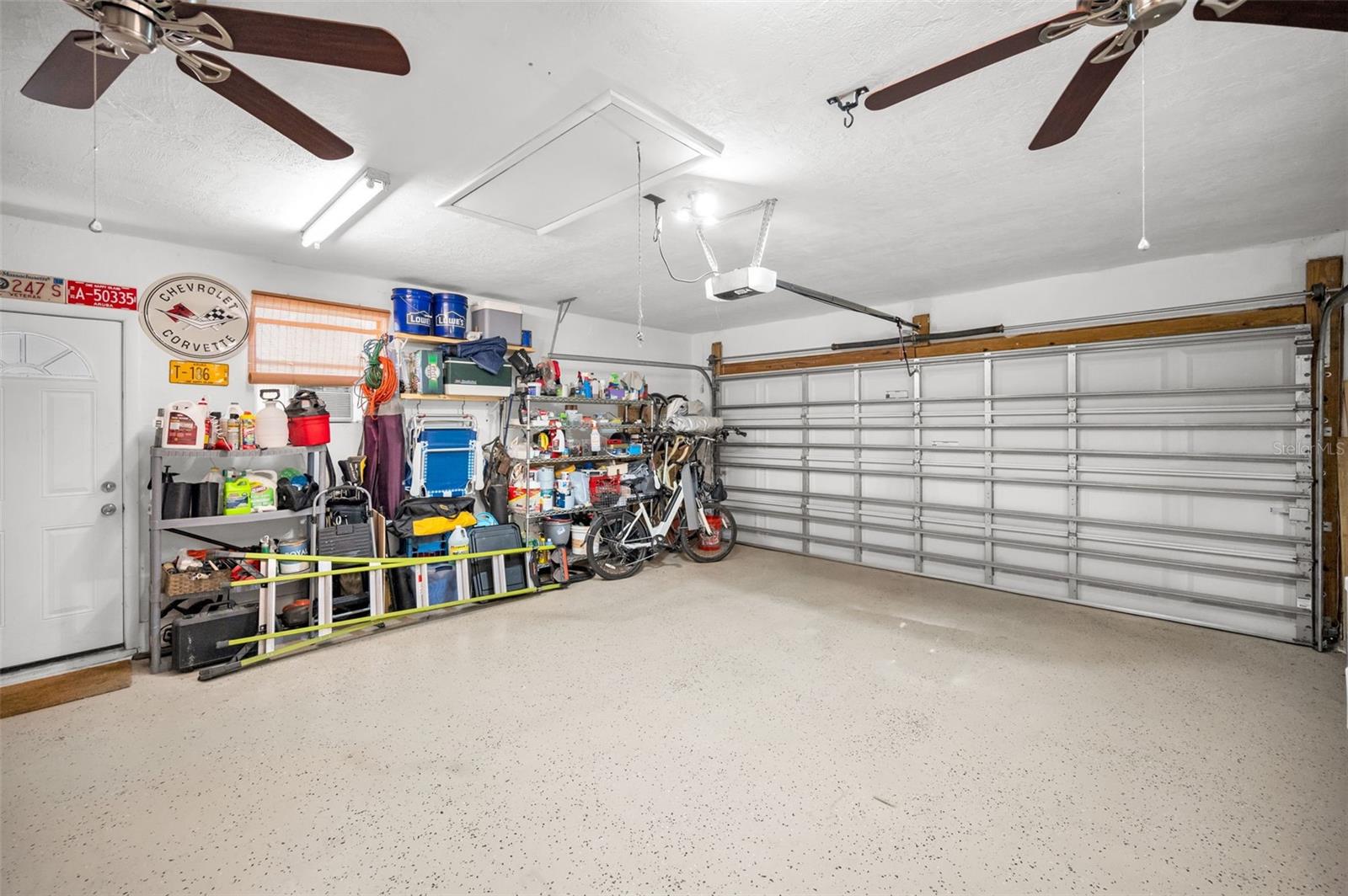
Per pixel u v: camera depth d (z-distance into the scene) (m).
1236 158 2.51
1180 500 4.04
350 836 1.88
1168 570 4.07
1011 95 2.00
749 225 3.28
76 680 2.98
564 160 2.39
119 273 3.32
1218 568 3.86
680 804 2.04
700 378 7.17
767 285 2.96
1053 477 4.59
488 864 1.76
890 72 1.85
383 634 3.72
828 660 3.29
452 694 2.88
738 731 2.53
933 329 5.21
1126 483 4.25
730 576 5.26
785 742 2.44
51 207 2.92
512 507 4.95
